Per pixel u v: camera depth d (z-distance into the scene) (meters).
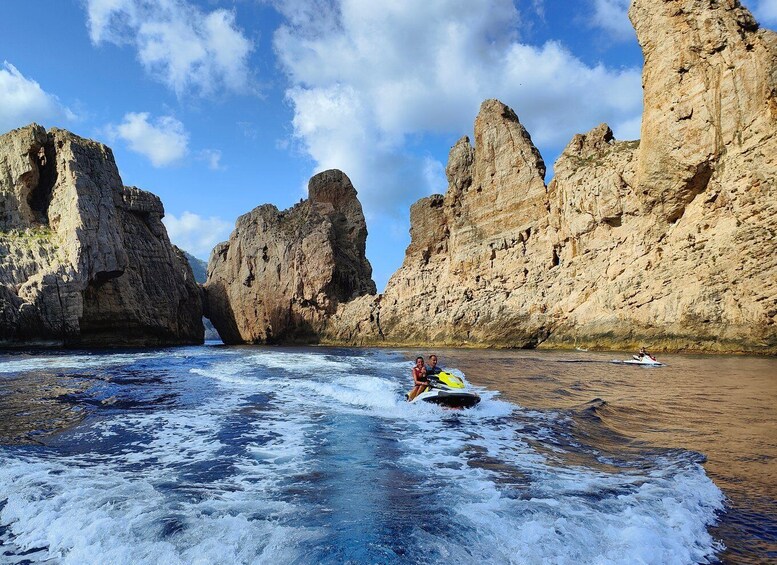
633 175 42.25
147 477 6.88
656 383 17.39
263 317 75.56
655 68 39.25
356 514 5.32
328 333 68.44
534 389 16.12
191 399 14.07
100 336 51.03
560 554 4.40
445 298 57.62
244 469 7.30
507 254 54.19
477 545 4.53
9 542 4.97
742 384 16.80
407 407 12.84
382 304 65.56
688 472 6.98
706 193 35.91
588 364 26.33
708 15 36.28
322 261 70.75
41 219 50.69
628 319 38.59
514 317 48.53
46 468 7.34
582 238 46.34
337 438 9.36
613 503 5.67
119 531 4.94
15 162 49.69
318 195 84.75
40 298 44.12
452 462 7.69
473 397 12.37
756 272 31.75
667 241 38.53
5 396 14.59
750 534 5.02
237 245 81.31
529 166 54.84
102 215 50.19
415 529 4.85
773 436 9.26
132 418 11.26
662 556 4.45
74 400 13.85
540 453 8.27
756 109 33.19
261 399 14.11
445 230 67.50
